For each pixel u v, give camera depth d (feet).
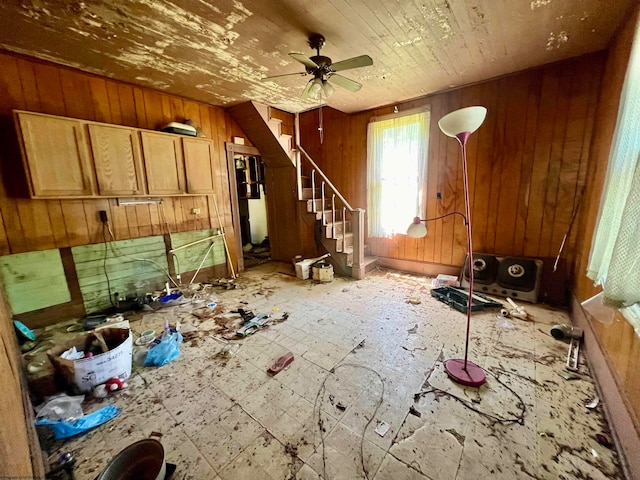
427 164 12.46
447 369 6.26
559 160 9.45
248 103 12.54
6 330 5.27
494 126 10.53
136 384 6.16
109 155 9.12
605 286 3.90
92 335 6.57
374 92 11.40
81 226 9.38
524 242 10.47
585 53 8.49
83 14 6.11
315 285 12.52
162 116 11.16
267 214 17.40
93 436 4.85
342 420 5.08
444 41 7.51
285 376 6.34
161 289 11.59
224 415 5.27
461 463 4.23
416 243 13.58
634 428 3.95
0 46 7.41
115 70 9.09
